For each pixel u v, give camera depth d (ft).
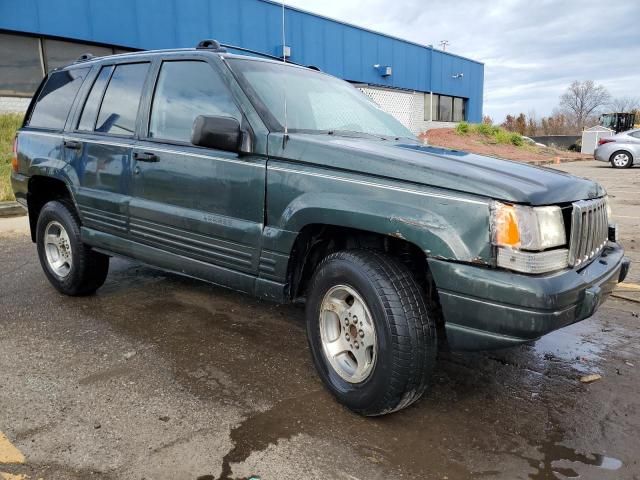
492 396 10.35
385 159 8.95
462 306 8.11
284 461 8.14
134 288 16.62
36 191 16.24
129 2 50.08
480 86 113.80
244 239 10.60
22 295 15.85
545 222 8.00
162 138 12.32
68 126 14.97
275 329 13.50
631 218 28.68
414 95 92.53
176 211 11.77
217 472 7.86
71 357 11.66
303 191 9.68
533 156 76.48
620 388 10.71
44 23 44.88
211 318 14.17
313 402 9.93
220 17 57.36
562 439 8.91
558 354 12.35
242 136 10.41
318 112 11.91
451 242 8.09
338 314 9.65
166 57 12.75
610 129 103.91
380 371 8.71
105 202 13.43
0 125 41.34
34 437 8.62
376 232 8.89
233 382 10.67
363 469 8.00
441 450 8.53
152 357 11.75
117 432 8.82
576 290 8.01
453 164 8.82
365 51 79.20
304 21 67.51
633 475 7.97
